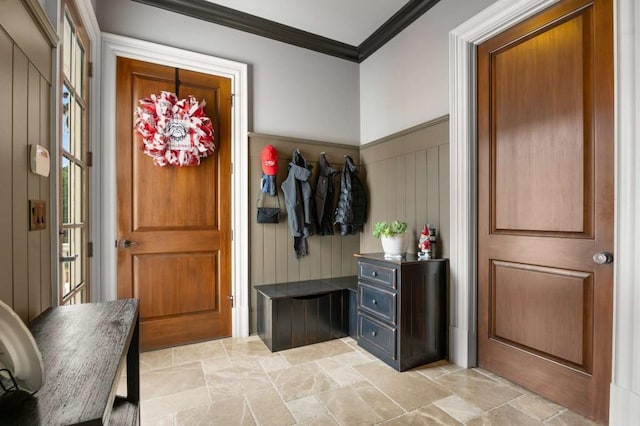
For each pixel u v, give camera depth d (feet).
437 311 7.50
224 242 9.05
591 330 5.30
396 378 6.69
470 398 5.93
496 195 6.89
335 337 8.94
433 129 8.09
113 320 3.69
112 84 7.74
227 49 9.10
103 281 7.61
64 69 5.50
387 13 8.98
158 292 8.32
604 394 5.10
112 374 2.48
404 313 7.03
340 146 10.62
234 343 8.63
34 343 2.24
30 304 3.88
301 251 9.94
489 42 7.00
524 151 6.35
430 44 8.29
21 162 3.65
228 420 5.30
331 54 10.66
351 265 10.85
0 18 3.18
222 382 6.53
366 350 8.09
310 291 8.68
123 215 7.93
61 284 5.29
